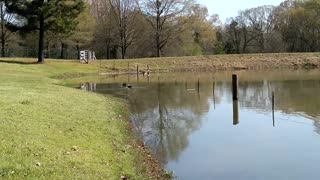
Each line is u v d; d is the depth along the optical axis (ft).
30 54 269.44
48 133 43.93
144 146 52.75
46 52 277.23
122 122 65.00
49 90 88.69
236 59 251.60
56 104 65.31
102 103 82.33
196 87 130.93
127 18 274.36
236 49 404.57
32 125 45.78
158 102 96.22
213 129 65.16
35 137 41.06
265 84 135.03
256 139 58.03
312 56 255.29
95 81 153.79
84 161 38.11
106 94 109.40
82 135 47.29
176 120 73.00
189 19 282.36
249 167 45.65
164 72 216.33
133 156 45.70
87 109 67.77
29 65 172.55
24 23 183.01
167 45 287.07
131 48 294.87
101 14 290.15
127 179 37.09
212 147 53.98
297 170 44.52
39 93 77.71
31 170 32.55
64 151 39.40
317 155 49.85
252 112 80.07
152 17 278.26
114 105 83.87
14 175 31.07
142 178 38.34
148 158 47.03
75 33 241.96
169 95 110.01
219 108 86.43
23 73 143.54
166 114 79.20
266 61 249.75
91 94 97.14
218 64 243.19
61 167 34.88
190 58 248.32
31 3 169.99
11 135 39.78
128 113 77.56
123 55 275.80
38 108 57.52
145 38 281.33
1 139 38.01
